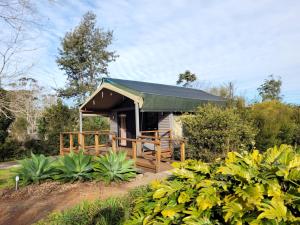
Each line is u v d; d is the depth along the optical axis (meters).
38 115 16.91
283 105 14.45
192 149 10.01
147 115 14.20
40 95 18.12
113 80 12.23
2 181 8.84
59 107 17.66
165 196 2.39
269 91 39.25
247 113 12.41
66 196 6.57
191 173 2.60
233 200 2.00
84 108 14.32
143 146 12.36
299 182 2.06
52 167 8.11
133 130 14.47
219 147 9.45
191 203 2.19
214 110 10.11
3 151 15.30
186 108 12.83
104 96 12.99
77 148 13.77
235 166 2.29
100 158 8.43
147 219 2.24
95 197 6.27
